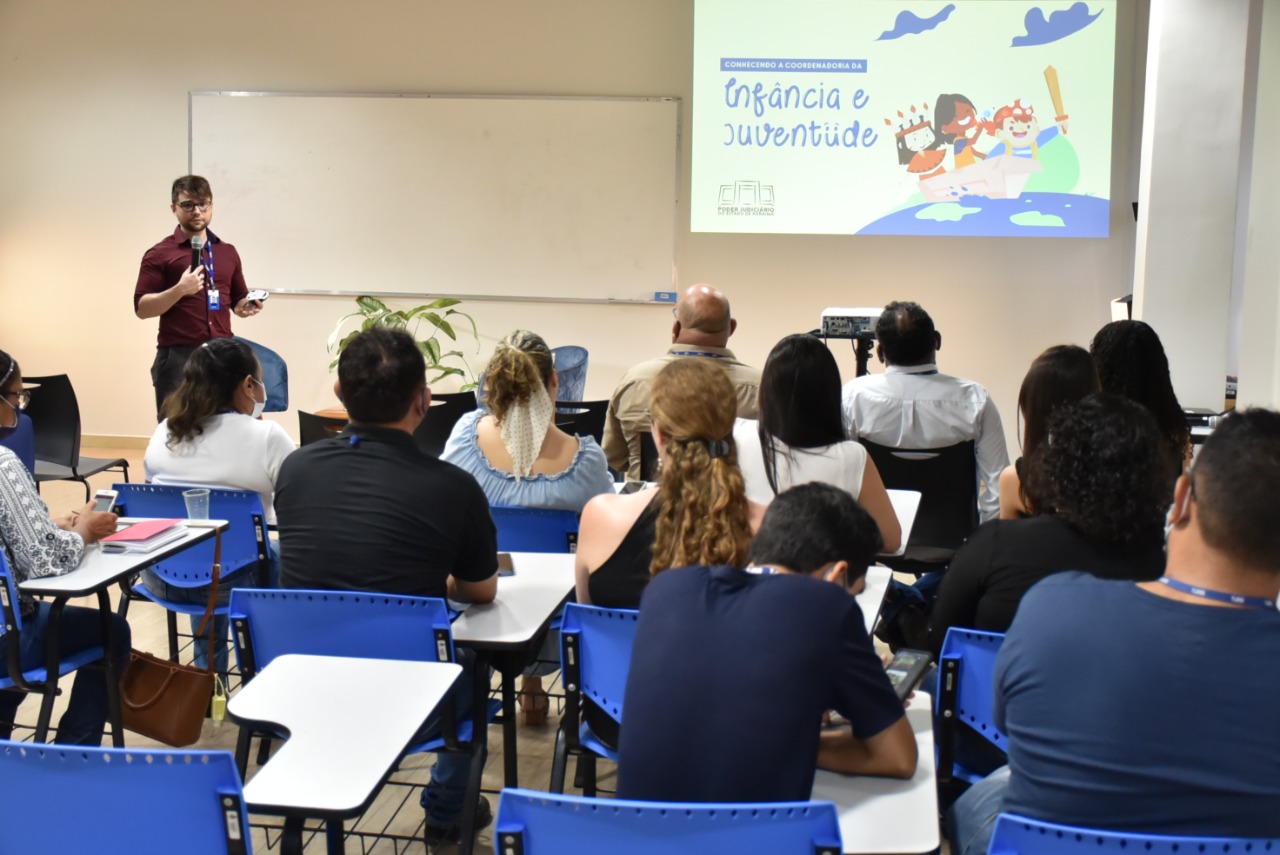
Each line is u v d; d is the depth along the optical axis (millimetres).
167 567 2844
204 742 2766
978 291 6039
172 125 6453
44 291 6727
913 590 2805
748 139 5816
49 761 1249
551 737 2826
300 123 6309
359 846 2285
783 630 1310
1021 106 5641
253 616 1916
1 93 6574
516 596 2143
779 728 1272
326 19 6238
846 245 6074
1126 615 1201
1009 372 6086
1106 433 1662
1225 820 1140
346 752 1393
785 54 5738
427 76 6211
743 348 6246
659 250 6168
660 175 6109
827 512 1445
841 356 6203
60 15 6461
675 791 1291
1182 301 4492
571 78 6109
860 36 5688
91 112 6516
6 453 2242
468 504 2055
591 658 1841
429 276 6348
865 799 1368
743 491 1665
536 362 2777
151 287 5062
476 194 6254
